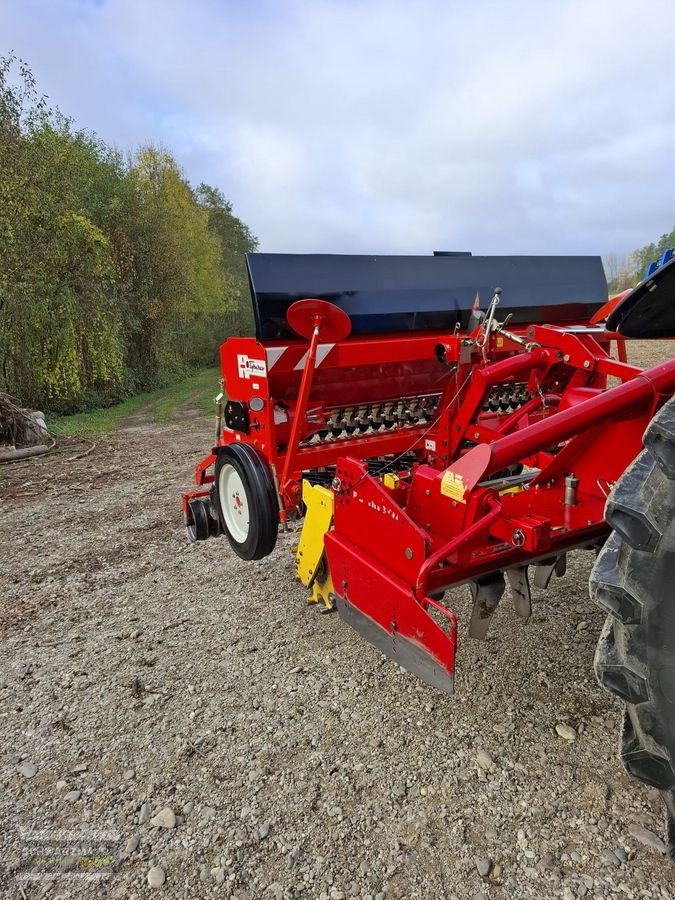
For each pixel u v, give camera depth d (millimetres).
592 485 2475
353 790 2176
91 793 2229
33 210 12672
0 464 8789
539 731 2412
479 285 3854
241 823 2062
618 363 2514
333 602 2926
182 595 3857
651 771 1490
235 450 3234
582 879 1785
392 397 3596
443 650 1990
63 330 13508
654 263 2447
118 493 6668
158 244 23203
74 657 3176
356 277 3449
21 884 1879
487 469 2039
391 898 1770
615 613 1388
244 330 43688
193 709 2686
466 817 2029
